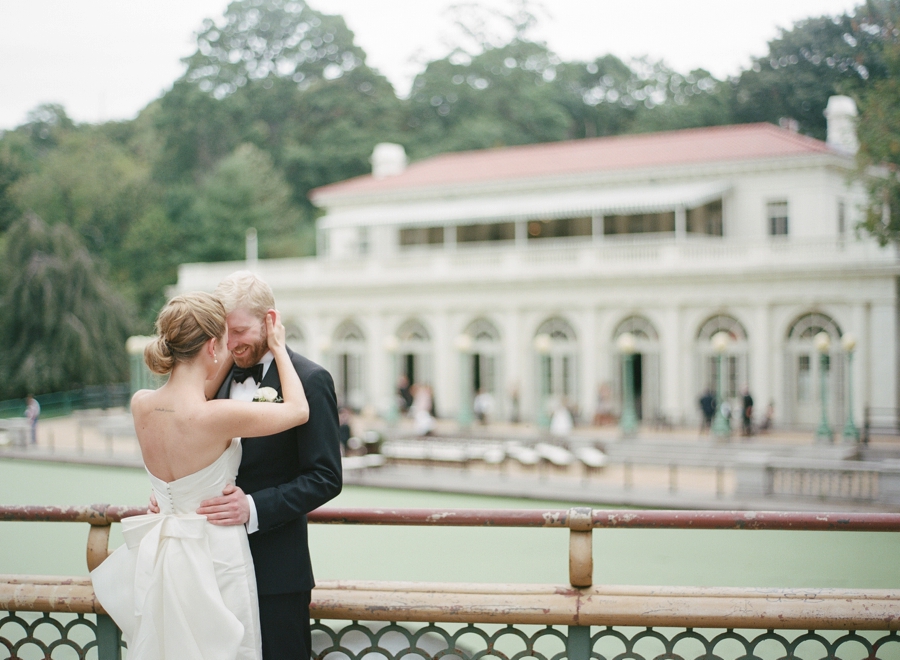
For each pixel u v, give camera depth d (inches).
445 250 1603.1
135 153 2605.8
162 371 133.7
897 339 1198.3
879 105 810.2
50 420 1562.5
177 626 127.2
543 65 2950.3
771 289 1250.0
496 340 1453.0
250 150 2486.5
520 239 1512.1
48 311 1616.6
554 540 549.0
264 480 139.6
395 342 1336.1
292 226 2488.9
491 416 1437.0
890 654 257.1
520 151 1797.5
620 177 1488.7
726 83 1349.7
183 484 131.2
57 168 2041.1
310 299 1585.9
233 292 141.4
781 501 718.5
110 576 138.9
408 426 1336.1
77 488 864.9
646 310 1333.7
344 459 895.1
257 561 136.9
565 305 1384.1
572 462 933.2
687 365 1310.3
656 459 1027.9
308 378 138.8
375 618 150.0
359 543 546.0
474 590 150.9
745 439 1109.7
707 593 147.6
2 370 1598.2
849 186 885.8
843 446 1008.2
